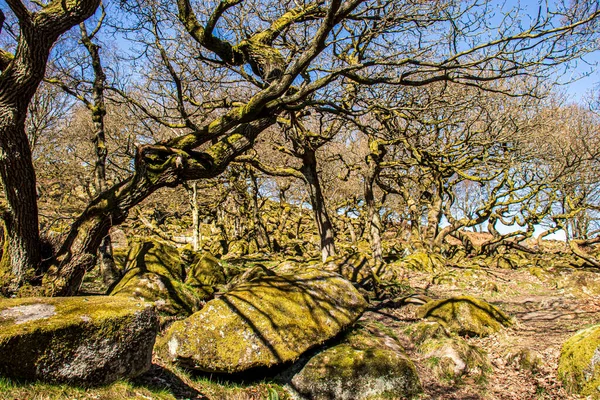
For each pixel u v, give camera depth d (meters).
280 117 14.49
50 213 20.64
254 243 28.84
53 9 5.84
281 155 21.50
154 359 6.19
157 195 22.83
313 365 6.66
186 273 12.41
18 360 3.79
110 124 17.09
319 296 7.81
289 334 6.81
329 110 10.01
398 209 35.12
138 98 14.48
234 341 6.43
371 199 20.06
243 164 17.50
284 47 12.26
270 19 10.73
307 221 38.91
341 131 18.70
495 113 16.11
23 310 4.31
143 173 7.08
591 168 21.05
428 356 7.88
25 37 5.73
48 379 3.96
